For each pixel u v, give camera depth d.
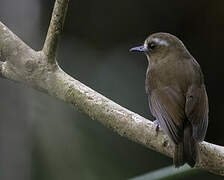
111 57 16.19
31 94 13.45
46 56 9.05
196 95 9.43
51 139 13.69
